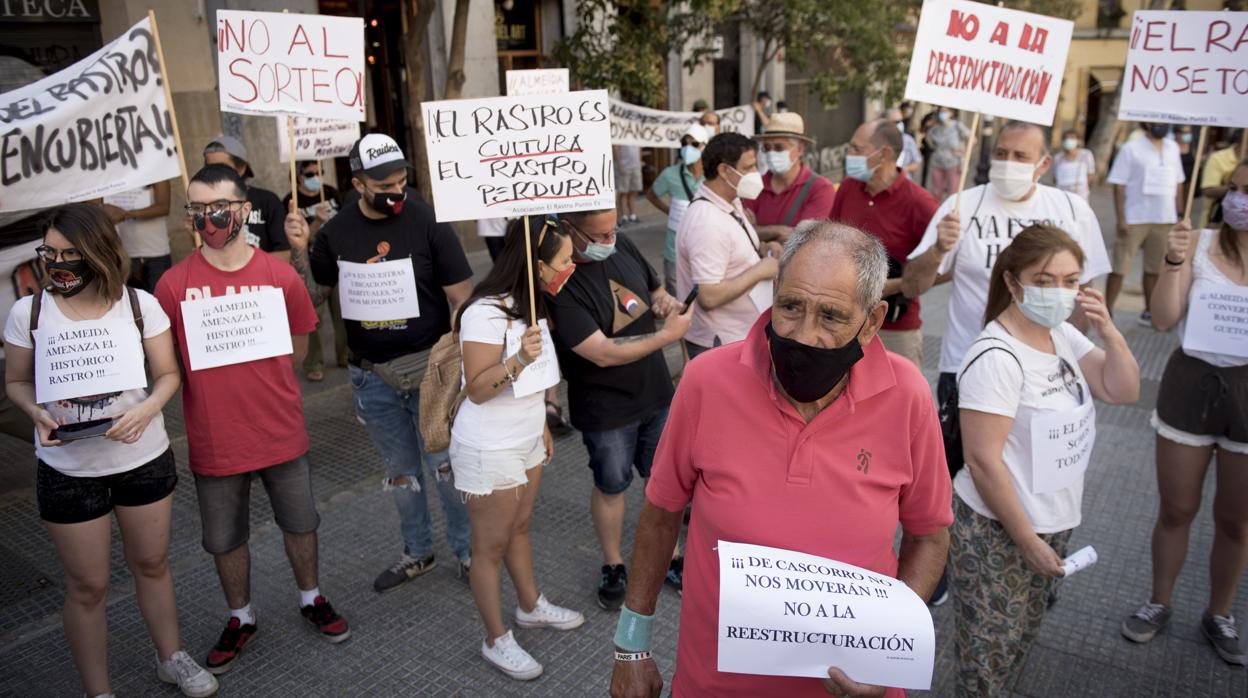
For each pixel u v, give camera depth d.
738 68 17.33
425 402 3.30
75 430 2.82
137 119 3.98
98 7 8.20
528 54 13.25
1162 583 3.62
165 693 3.38
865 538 1.87
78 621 3.06
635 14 10.73
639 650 2.12
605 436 3.70
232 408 3.33
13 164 3.67
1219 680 3.39
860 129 4.29
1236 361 3.23
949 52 3.75
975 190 3.94
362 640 3.70
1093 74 28.11
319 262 3.91
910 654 1.75
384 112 12.07
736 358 1.92
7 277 4.64
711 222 3.98
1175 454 3.43
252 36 4.16
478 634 3.73
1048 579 2.86
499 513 3.25
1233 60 3.40
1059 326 2.92
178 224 8.91
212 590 4.09
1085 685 3.38
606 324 3.57
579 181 3.17
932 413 1.90
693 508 2.00
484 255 11.81
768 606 1.75
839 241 1.76
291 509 3.59
